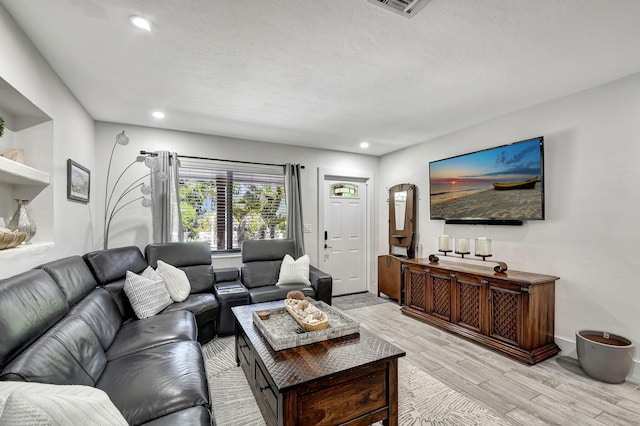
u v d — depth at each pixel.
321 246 4.57
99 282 2.36
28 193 2.00
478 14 1.55
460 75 2.24
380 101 2.74
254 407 1.93
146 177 3.47
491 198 3.12
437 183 3.78
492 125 3.21
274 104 2.81
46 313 1.37
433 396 2.02
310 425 1.41
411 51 1.92
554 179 2.67
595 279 2.41
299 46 1.86
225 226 3.95
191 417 1.19
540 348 2.52
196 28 1.67
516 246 2.98
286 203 4.19
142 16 1.56
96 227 3.19
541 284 2.52
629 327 2.23
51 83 2.05
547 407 1.90
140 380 1.43
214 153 3.83
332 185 4.79
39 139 2.03
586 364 2.24
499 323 2.68
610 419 1.79
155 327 2.12
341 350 1.70
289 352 1.68
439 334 3.09
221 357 2.60
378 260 4.71
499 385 2.15
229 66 2.11
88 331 1.59
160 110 2.94
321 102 2.77
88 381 1.35
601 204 2.38
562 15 1.56
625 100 2.25
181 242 3.38
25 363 1.05
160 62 2.04
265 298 3.19
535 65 2.09
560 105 2.64
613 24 1.63
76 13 1.53
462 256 3.40
